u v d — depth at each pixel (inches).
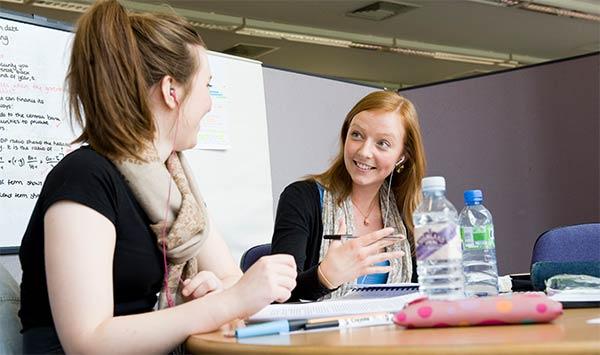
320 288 60.9
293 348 33.0
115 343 42.5
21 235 85.7
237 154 118.8
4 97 86.0
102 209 45.8
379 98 80.4
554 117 143.7
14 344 53.6
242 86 121.0
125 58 49.3
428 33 314.7
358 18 289.6
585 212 140.3
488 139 148.6
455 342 31.7
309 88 132.6
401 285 58.1
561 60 143.9
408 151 80.6
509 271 146.9
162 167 50.2
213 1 258.4
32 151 88.0
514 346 29.8
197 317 43.5
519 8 279.9
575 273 59.5
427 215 48.8
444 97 152.6
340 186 81.2
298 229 77.4
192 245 51.4
